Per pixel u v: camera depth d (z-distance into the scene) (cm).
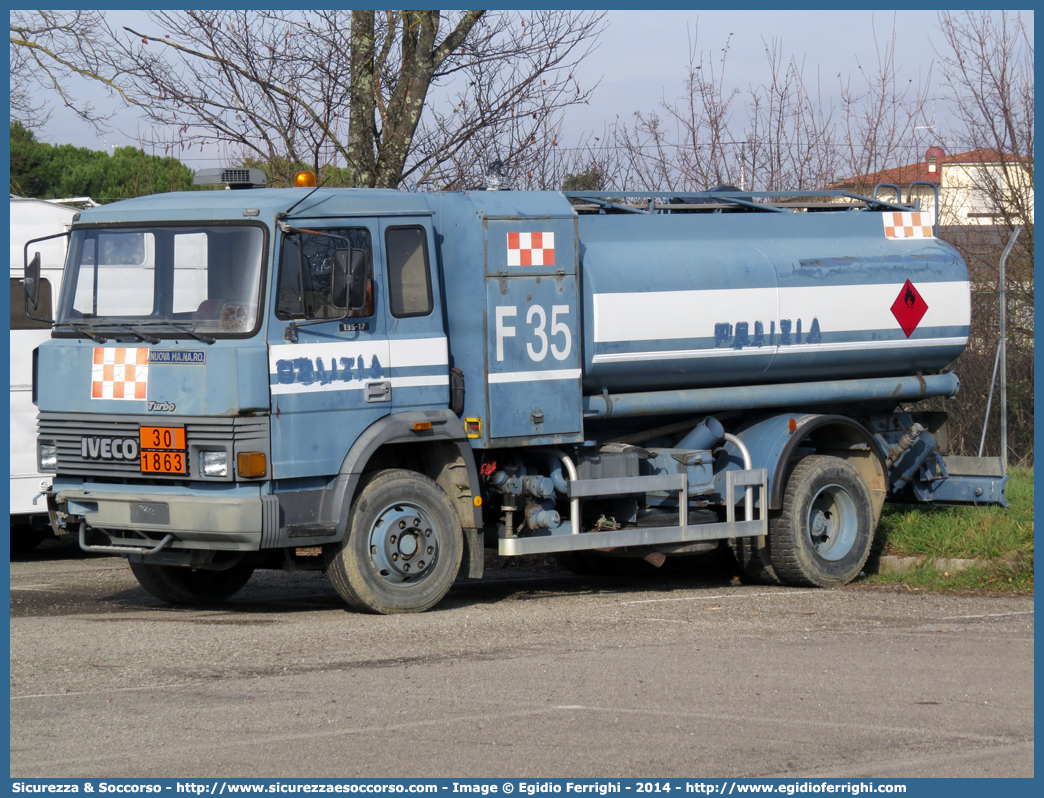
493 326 1065
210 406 936
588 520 1173
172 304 973
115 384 975
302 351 964
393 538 1012
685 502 1171
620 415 1164
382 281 1017
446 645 874
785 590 1200
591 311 1121
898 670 796
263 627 955
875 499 1299
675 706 703
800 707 703
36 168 3753
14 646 883
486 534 1158
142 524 963
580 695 727
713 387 1238
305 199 987
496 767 595
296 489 971
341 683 759
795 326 1245
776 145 2081
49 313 1466
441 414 1041
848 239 1323
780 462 1215
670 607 1056
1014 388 1936
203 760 609
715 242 1235
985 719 682
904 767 598
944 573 1235
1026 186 2028
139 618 1027
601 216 1168
